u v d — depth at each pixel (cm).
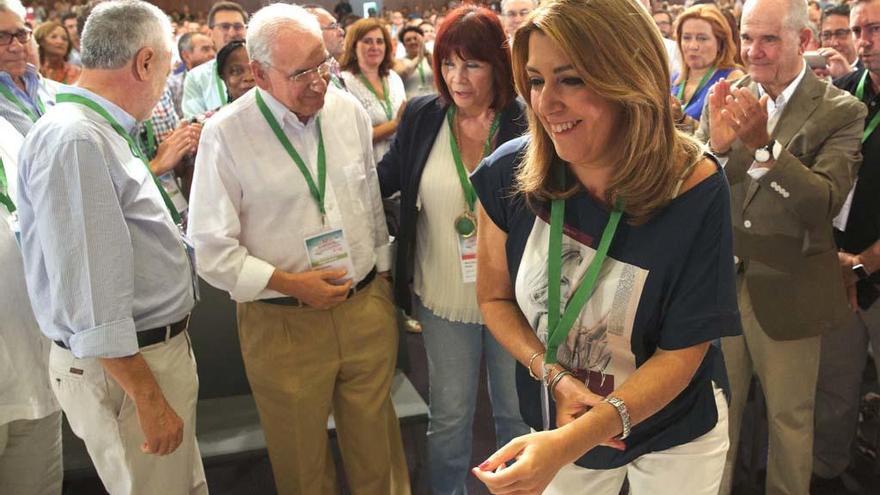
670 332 118
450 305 211
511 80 195
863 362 244
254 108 189
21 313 188
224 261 187
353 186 201
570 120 104
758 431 255
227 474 278
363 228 204
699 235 113
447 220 206
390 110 420
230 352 256
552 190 120
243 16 484
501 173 128
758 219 203
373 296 209
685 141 115
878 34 214
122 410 171
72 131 151
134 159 165
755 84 213
